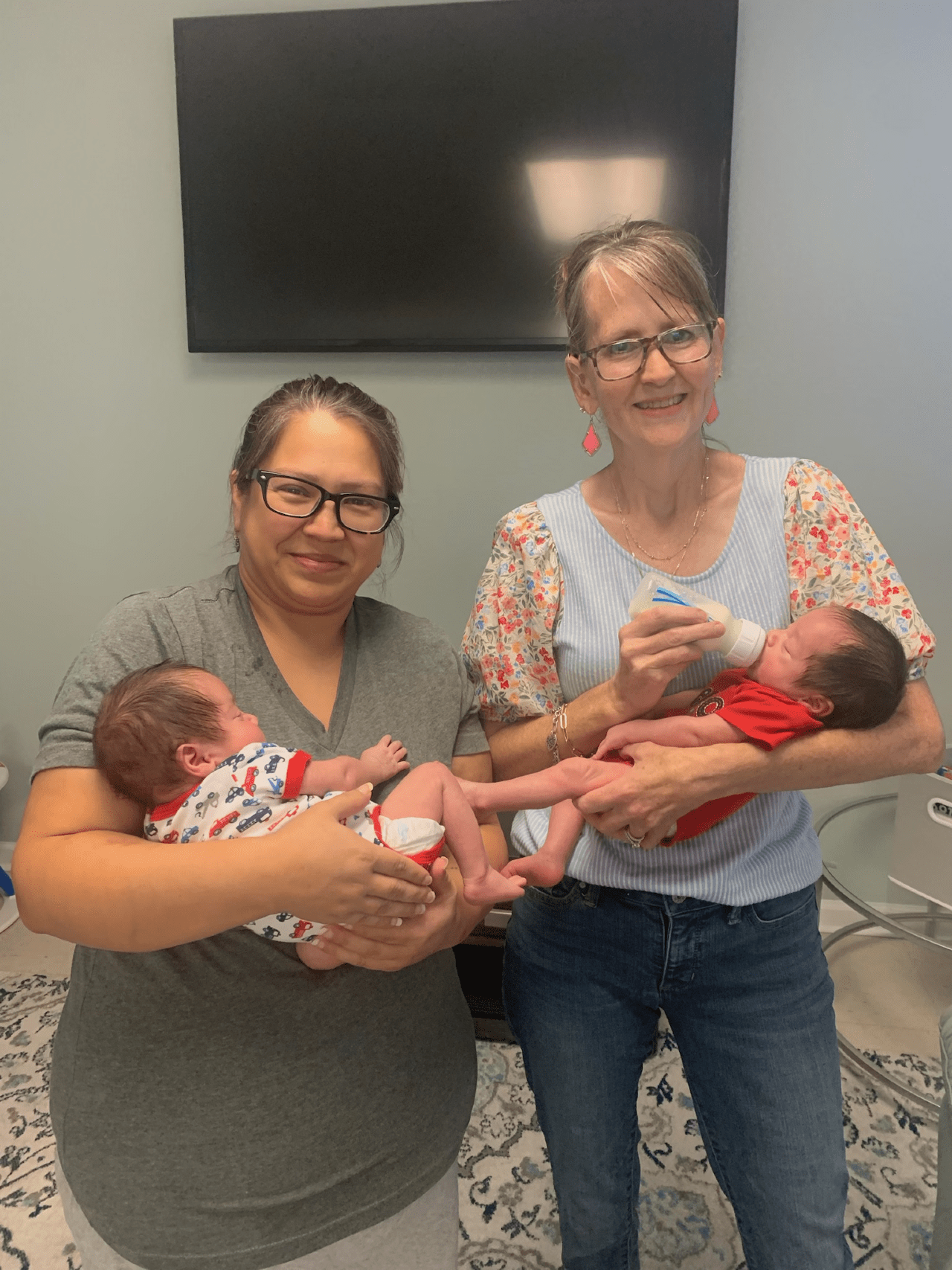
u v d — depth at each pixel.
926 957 2.09
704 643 0.94
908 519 1.98
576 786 0.94
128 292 2.08
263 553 0.85
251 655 0.87
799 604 0.98
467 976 1.94
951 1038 0.97
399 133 1.88
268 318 2.01
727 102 1.78
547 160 1.85
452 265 1.93
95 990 0.80
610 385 0.94
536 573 1.05
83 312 2.11
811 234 1.87
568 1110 1.02
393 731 0.92
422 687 0.96
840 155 1.83
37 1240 1.38
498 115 1.84
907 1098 1.66
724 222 1.83
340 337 2.00
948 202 1.82
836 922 2.21
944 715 2.07
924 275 1.85
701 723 0.94
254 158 1.93
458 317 1.95
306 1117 0.79
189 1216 0.76
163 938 0.70
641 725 0.97
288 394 0.89
